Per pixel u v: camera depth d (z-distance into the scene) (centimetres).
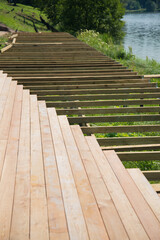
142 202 308
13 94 635
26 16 5481
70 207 288
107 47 2278
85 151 409
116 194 318
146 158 459
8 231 253
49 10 5175
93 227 267
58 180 332
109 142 511
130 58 2033
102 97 729
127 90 787
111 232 262
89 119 574
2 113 514
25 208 283
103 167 375
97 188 326
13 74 895
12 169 347
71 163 371
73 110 620
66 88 798
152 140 516
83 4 4109
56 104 654
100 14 4144
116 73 978
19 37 2023
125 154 455
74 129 481
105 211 289
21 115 515
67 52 1362
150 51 2970
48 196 303
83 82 848
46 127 476
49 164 364
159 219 283
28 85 818
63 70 1031
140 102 693
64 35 2261
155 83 847
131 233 262
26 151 390
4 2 6875
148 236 259
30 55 1288
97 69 1068
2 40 2362
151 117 598
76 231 258
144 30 5678
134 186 337
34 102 603
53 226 263
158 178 421
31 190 311
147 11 17538
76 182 333
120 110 639
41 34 2314
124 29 5903
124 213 288
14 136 430
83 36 2706
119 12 4253
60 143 423
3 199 292
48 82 826
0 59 1173
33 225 262
